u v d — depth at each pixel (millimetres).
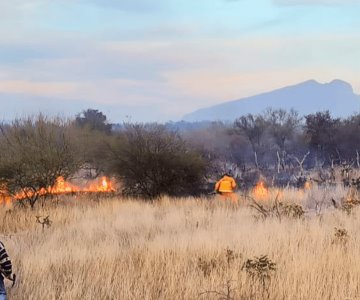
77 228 15031
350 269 8680
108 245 11570
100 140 26922
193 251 10609
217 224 14773
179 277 8578
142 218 16766
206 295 7848
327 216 15406
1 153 20547
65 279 8500
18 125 21484
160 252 10453
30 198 21188
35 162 20531
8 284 8156
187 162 24875
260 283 8273
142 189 24984
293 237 11344
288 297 7645
